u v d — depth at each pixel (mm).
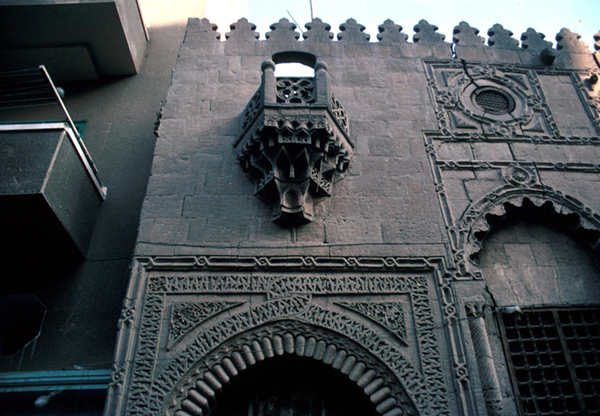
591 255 7469
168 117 8234
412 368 6039
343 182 7578
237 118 8258
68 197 7344
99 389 6449
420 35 9672
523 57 9516
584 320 6859
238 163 7699
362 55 9250
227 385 6004
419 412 5738
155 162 7648
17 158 6969
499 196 7633
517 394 6164
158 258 6703
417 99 8711
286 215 6988
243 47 9250
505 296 6988
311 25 9648
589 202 7715
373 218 7238
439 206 7441
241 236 6938
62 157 7250
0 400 6535
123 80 10508
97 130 9609
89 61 10203
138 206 8492
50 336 7090
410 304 6555
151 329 6164
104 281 7609
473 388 5891
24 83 10172
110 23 9742
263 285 6578
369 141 8086
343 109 8141
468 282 6730
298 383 6359
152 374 5859
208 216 7105
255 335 6207
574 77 9312
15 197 6594
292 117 7129
